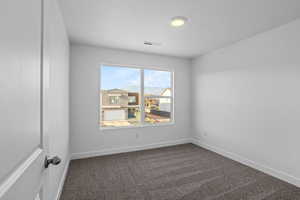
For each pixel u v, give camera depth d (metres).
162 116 4.03
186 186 2.11
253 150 2.67
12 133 0.47
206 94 3.74
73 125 3.05
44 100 0.77
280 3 1.77
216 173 2.47
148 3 1.79
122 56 3.46
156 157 3.15
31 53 0.61
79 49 3.11
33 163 0.62
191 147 3.84
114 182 2.20
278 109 2.31
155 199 1.84
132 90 3.70
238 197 1.88
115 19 2.15
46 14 0.88
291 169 2.17
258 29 2.43
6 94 0.43
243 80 2.85
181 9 1.91
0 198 0.39
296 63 2.11
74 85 3.06
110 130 3.37
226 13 1.99
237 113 2.96
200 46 3.22
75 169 2.60
